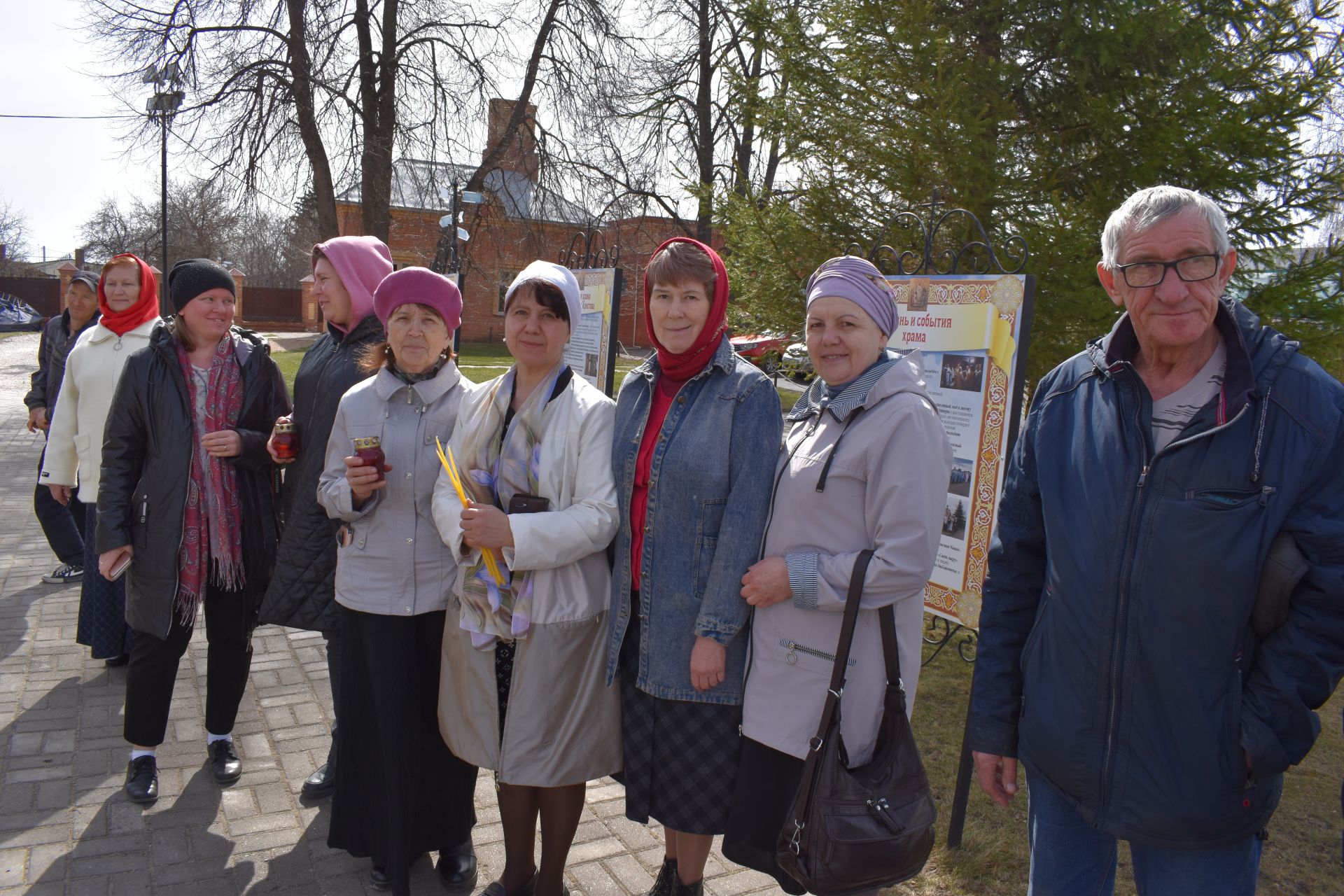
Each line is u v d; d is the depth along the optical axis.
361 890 2.65
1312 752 3.88
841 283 2.07
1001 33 5.38
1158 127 5.04
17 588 5.34
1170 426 1.66
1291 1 5.17
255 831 2.93
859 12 5.48
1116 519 1.67
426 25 19.02
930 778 3.56
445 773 2.68
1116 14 5.02
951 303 2.96
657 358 2.37
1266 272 5.12
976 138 5.05
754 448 2.19
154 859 2.76
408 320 2.54
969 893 2.76
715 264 2.29
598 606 2.40
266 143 17.80
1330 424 1.52
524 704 2.32
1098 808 1.71
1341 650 1.51
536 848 2.90
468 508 2.29
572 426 2.39
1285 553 1.53
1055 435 1.84
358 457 2.45
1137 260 1.62
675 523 2.23
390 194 19.95
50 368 5.39
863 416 2.04
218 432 3.01
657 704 2.33
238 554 3.14
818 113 5.84
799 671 2.07
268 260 46.06
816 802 1.87
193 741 3.54
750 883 2.76
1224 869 1.65
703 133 19.97
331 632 2.97
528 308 2.36
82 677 4.11
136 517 2.99
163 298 17.94
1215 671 1.58
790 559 2.02
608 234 21.11
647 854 2.90
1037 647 1.83
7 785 3.15
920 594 2.09
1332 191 5.03
